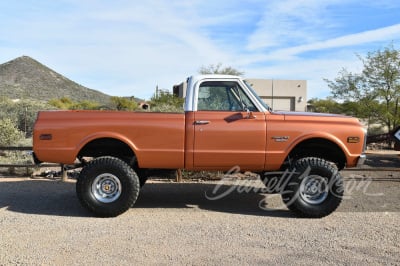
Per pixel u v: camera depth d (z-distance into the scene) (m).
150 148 6.48
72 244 5.08
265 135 6.53
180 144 6.49
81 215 6.51
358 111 20.03
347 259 4.65
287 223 6.12
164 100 23.22
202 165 6.58
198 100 6.68
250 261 4.57
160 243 5.14
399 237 5.46
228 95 6.76
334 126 6.61
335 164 7.14
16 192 8.23
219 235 5.48
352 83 20.30
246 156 6.53
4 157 11.73
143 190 8.53
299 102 42.47
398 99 19.52
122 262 4.51
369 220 6.31
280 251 4.89
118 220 6.21
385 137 9.72
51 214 6.55
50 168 10.79
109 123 6.47
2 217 6.33
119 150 6.91
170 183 9.34
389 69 19.45
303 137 6.54
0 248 4.93
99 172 6.38
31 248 4.93
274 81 42.06
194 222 6.12
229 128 6.49
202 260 4.59
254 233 5.59
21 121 18.91
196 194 8.18
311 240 5.31
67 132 6.46
